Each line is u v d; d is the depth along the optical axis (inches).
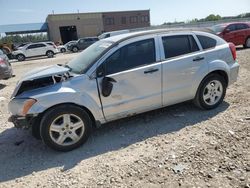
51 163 155.7
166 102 195.3
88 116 171.3
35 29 2203.5
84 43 1354.6
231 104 221.8
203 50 204.2
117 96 176.1
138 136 179.3
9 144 187.0
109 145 170.6
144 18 2578.7
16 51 1101.1
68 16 2244.1
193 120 196.2
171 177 130.6
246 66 383.2
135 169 140.4
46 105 158.2
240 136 164.2
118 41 179.3
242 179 124.0
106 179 134.6
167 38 193.0
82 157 159.0
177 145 161.2
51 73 166.9
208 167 135.5
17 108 161.6
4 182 141.6
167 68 188.2
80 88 167.3
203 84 204.7
